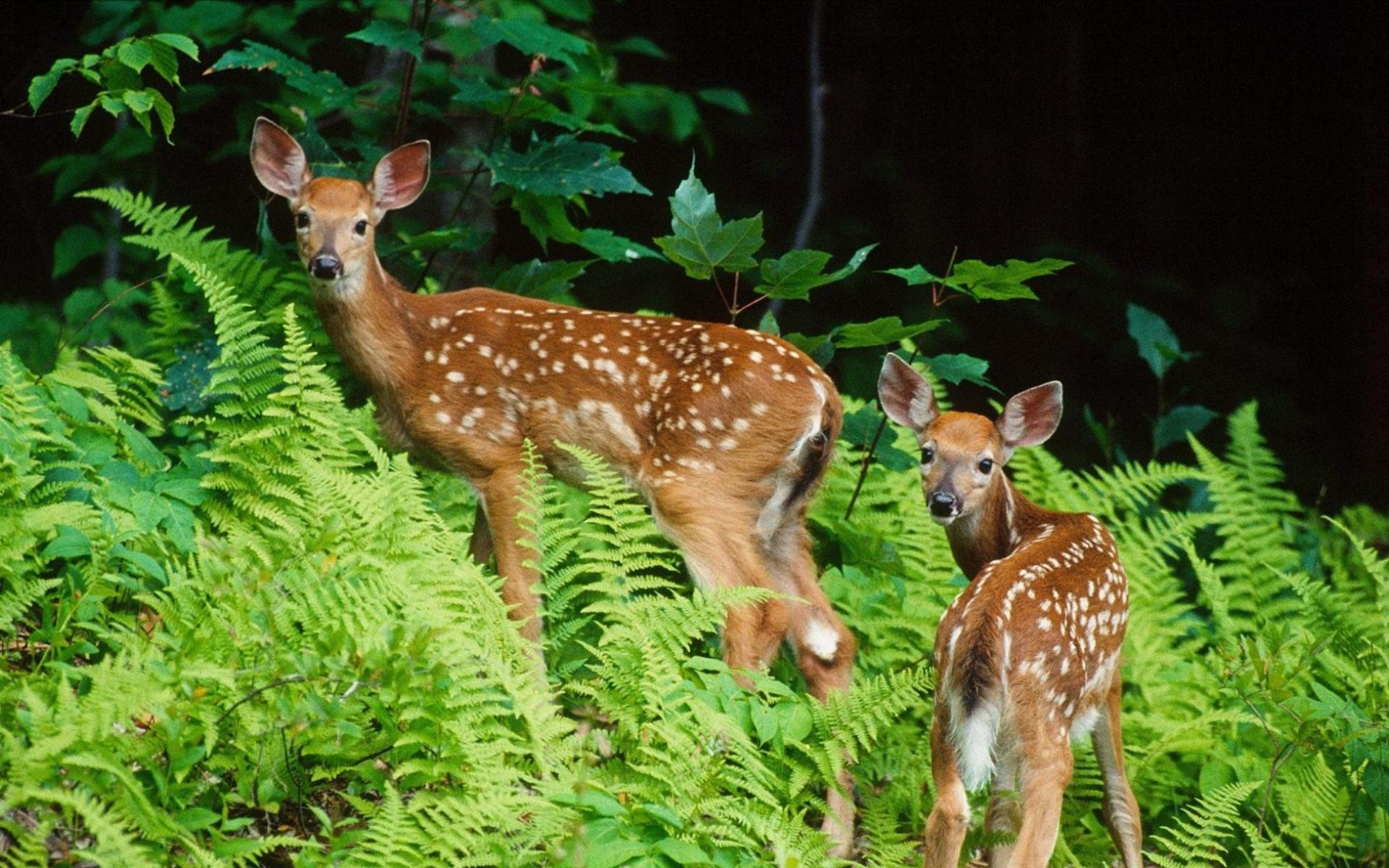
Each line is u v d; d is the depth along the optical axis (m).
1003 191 26.72
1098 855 10.19
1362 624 12.18
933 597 11.82
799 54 27.34
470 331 11.09
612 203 23.94
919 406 11.30
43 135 21.41
